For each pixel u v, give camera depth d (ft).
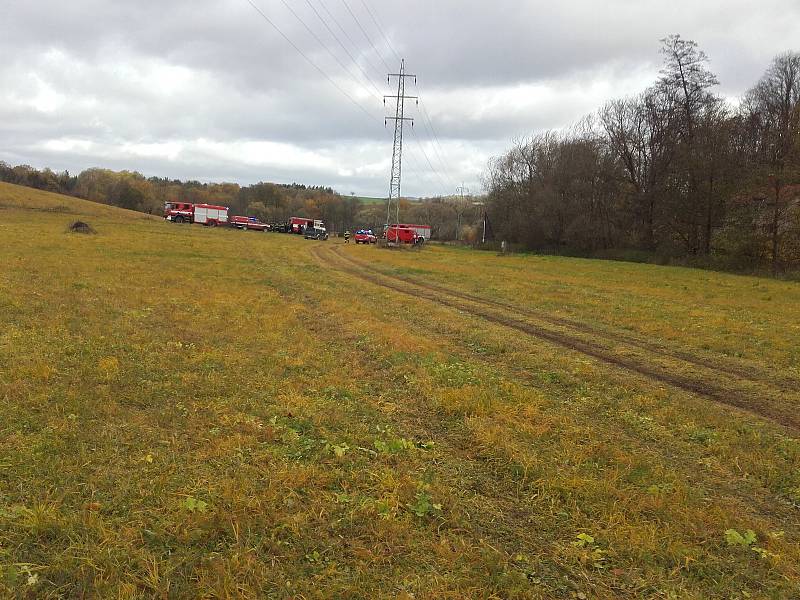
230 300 44.75
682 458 17.81
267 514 12.38
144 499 12.59
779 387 26.84
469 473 15.67
